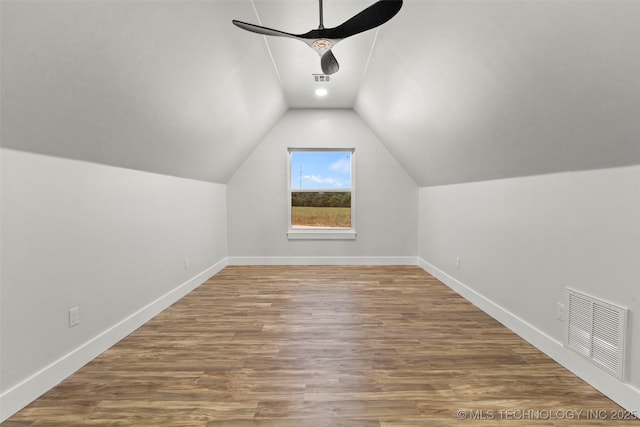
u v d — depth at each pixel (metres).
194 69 2.24
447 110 2.57
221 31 2.15
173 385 1.77
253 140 4.49
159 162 2.81
